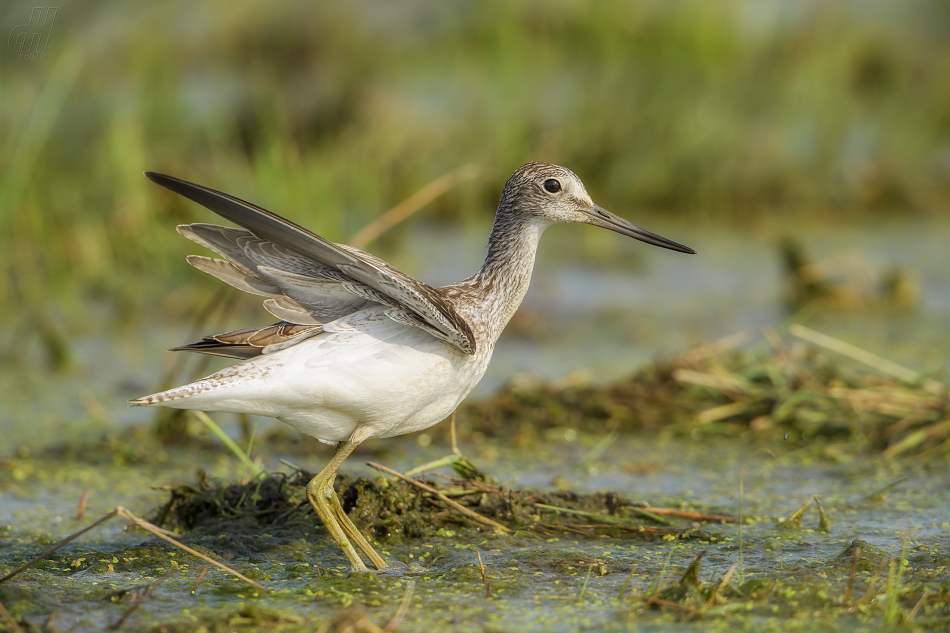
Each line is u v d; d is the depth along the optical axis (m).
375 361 7.73
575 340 14.81
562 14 24.23
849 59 24.97
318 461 10.85
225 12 25.78
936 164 22.69
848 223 20.08
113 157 17.50
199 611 7.17
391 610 7.20
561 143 20.38
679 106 21.03
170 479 10.42
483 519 8.84
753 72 22.73
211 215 16.66
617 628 6.85
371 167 18.95
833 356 13.75
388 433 8.23
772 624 6.85
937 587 7.40
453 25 25.12
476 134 20.47
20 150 15.98
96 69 22.38
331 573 7.90
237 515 8.94
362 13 26.06
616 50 23.25
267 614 6.98
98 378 13.56
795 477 10.42
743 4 24.42
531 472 10.63
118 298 16.20
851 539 8.60
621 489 10.10
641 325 15.35
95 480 10.40
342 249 7.69
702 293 16.70
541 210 8.95
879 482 10.19
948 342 14.22
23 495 9.95
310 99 21.47
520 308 15.75
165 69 21.86
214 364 13.33
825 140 21.33
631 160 20.34
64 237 16.86
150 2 24.75
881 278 16.25
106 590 7.54
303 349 7.77
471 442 11.59
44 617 7.07
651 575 7.83
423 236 18.88
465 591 7.54
